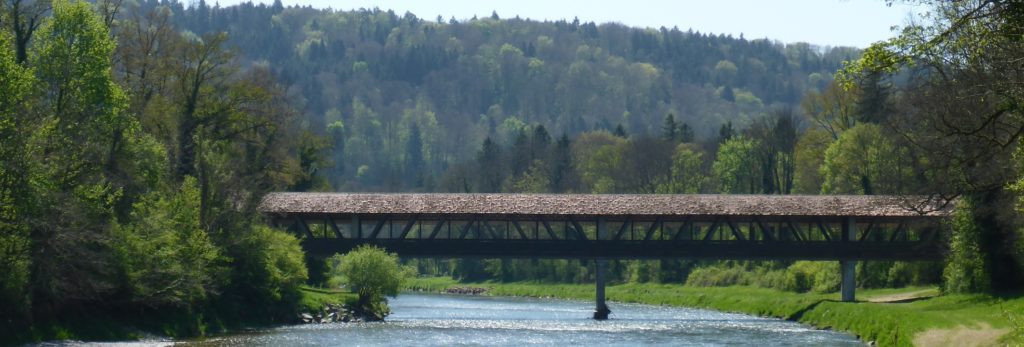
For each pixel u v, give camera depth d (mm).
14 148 46781
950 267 74250
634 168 151500
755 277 110750
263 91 86875
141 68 77625
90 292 53688
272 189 77562
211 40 82500
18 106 48531
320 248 84938
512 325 73250
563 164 172750
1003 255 69062
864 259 82562
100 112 56094
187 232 61688
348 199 84250
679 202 83125
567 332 67125
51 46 54906
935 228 80125
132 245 56875
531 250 83625
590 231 130000
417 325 72375
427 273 173500
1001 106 32156
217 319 64750
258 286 70312
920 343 51500
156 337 57062
